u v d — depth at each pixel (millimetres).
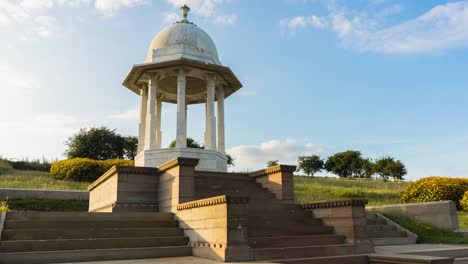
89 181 29969
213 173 15750
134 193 13305
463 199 18438
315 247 10078
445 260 8859
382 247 12562
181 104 17594
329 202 11969
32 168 40031
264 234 10773
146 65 17750
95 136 50406
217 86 20625
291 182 14711
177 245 10547
